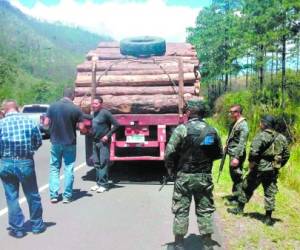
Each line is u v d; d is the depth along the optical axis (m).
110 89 6.62
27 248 3.88
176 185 3.64
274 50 18.47
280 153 4.58
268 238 4.22
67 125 5.35
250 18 19.95
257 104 15.62
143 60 6.95
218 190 6.10
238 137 5.08
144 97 6.46
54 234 4.24
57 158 5.41
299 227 4.59
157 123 6.40
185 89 6.61
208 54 30.17
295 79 17.47
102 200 5.52
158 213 4.95
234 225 4.56
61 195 5.79
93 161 6.11
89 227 4.45
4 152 4.12
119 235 4.21
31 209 4.26
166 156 3.62
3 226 4.50
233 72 26.42
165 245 3.95
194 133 3.58
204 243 3.68
